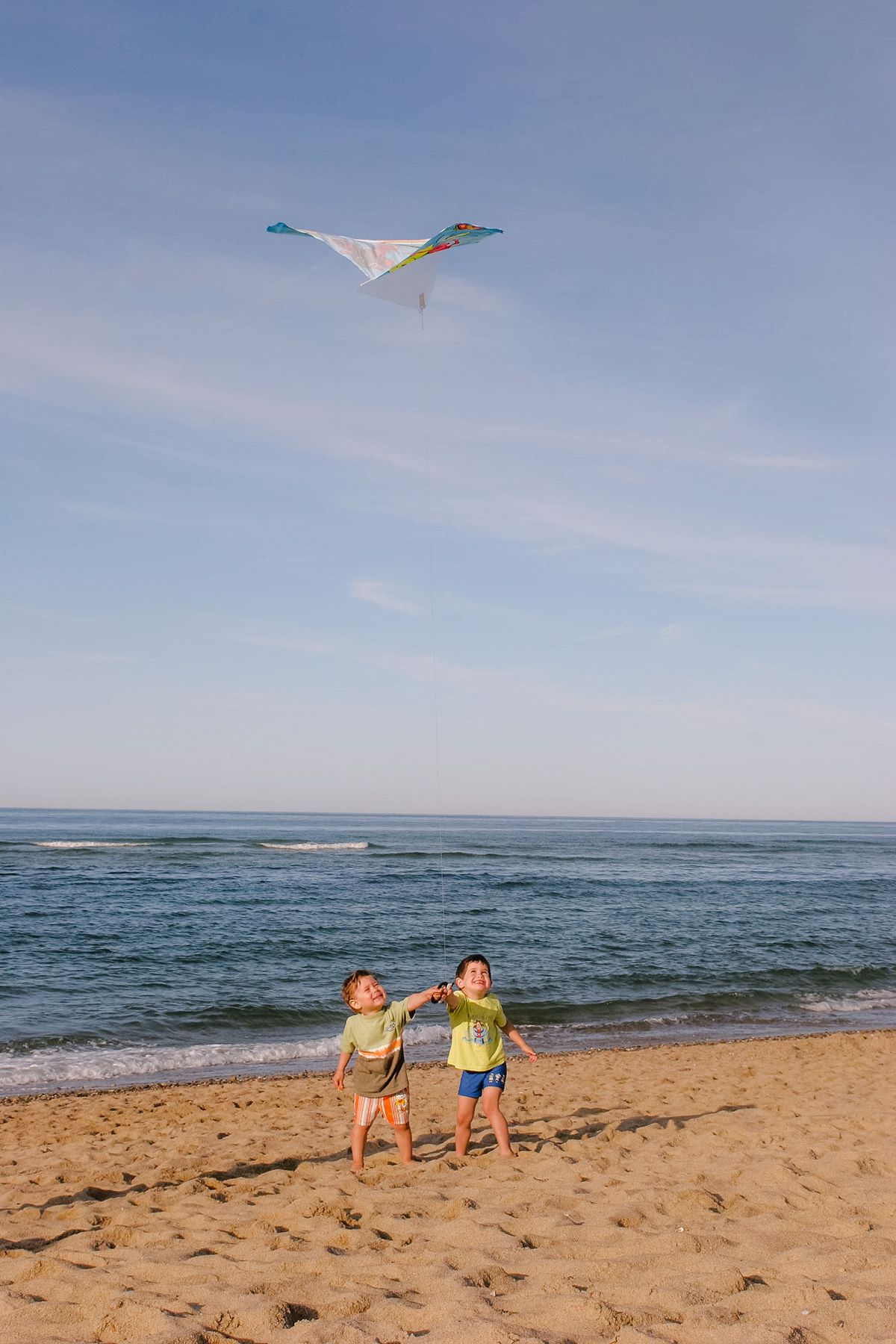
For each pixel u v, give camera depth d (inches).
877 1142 213.5
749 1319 103.9
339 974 665.6
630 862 1990.7
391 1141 248.4
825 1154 196.2
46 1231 162.1
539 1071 388.2
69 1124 311.3
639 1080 358.9
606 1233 142.3
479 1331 100.6
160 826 3882.9
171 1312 111.7
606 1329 102.8
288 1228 157.0
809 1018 580.4
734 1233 139.6
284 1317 109.7
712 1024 558.3
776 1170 179.0
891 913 1154.0
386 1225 154.0
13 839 2338.8
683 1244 132.5
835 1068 389.4
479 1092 213.3
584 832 4586.6
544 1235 143.3
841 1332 99.0
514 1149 217.6
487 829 5172.2
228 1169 222.1
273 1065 441.4
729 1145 214.5
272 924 904.9
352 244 142.6
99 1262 138.7
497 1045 215.8
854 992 665.6
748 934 917.2
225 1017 533.6
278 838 2864.2
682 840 3442.4
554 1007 589.3
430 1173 195.8
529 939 848.3
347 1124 290.0
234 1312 110.7
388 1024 209.0
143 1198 187.0
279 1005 561.6
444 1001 211.9
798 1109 277.0
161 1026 511.8
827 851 2783.0
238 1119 312.8
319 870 1569.9
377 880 1403.8
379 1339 102.7
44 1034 485.7
